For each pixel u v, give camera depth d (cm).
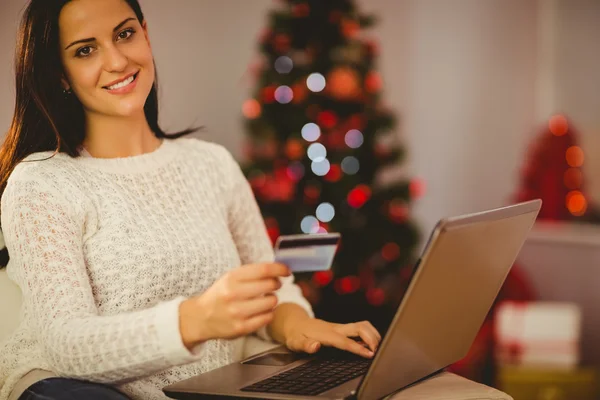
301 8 362
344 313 364
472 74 475
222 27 434
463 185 477
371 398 125
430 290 119
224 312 119
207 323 121
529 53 477
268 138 361
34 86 162
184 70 426
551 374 318
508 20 475
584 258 366
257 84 370
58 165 159
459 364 347
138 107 165
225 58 436
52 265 143
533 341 322
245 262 192
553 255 381
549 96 471
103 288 154
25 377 150
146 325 126
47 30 158
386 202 366
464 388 138
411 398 132
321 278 357
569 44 461
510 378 319
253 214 194
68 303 138
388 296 368
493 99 477
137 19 168
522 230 139
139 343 125
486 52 475
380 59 443
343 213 362
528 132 478
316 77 362
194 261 162
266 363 153
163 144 180
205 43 430
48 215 148
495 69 476
